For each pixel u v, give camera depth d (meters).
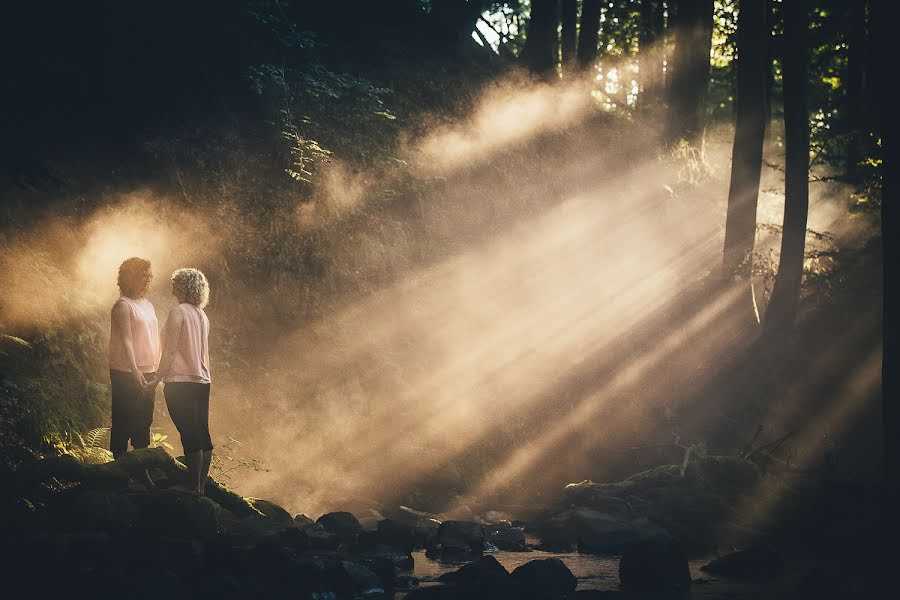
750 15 16.31
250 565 6.42
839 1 22.45
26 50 12.12
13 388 8.38
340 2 18.33
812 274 19.38
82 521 6.58
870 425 16.84
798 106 16.16
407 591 6.49
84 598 5.54
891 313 7.61
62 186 11.02
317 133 14.84
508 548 8.75
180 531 6.75
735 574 7.41
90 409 9.34
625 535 8.77
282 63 15.70
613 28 25.58
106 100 12.51
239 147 13.52
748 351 15.94
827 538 9.35
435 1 20.47
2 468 7.02
